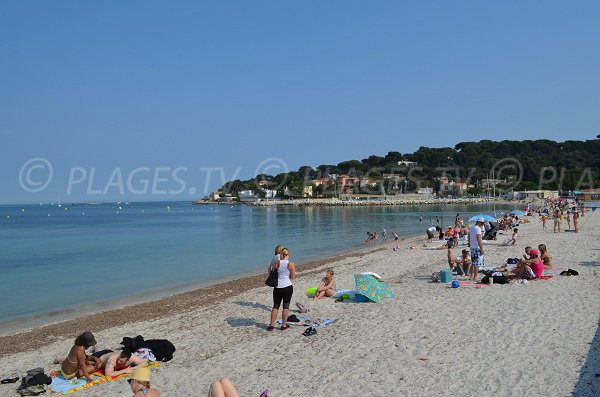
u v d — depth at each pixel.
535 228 42.47
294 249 37.38
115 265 29.61
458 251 27.78
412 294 14.98
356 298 14.67
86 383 8.81
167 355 10.12
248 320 13.36
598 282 15.16
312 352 9.88
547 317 11.16
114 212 164.25
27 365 10.74
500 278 15.82
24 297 20.03
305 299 15.57
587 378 7.54
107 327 14.21
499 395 7.14
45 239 51.28
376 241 41.81
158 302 17.86
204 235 54.09
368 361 9.02
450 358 8.84
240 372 9.02
